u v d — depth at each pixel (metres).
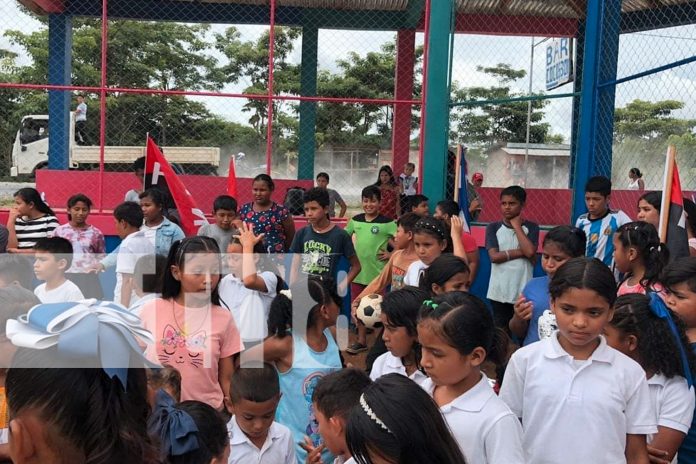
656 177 16.61
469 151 21.23
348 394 2.35
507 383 2.69
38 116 19.95
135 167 7.52
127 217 5.15
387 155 22.75
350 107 23.02
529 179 20.02
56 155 11.38
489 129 21.31
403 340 2.88
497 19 11.58
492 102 7.37
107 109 22.08
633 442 2.50
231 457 2.65
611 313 2.53
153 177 5.92
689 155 16.52
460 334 2.25
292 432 2.97
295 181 11.52
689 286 2.81
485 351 2.32
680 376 2.68
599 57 6.98
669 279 2.87
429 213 7.51
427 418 1.66
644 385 2.53
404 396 1.67
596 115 7.02
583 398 2.49
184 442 1.86
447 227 4.79
